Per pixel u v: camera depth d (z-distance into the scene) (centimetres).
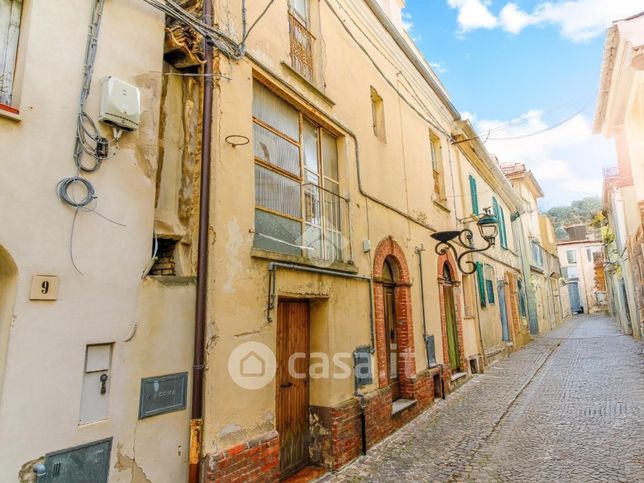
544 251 3338
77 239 329
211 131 452
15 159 298
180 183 455
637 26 666
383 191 836
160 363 379
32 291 298
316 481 538
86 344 326
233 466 415
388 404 720
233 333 440
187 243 441
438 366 957
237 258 458
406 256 899
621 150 1295
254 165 520
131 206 372
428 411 859
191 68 483
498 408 859
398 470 565
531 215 3005
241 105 495
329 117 677
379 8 876
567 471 532
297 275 551
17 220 295
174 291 400
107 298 344
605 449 596
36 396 293
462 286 1263
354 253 696
